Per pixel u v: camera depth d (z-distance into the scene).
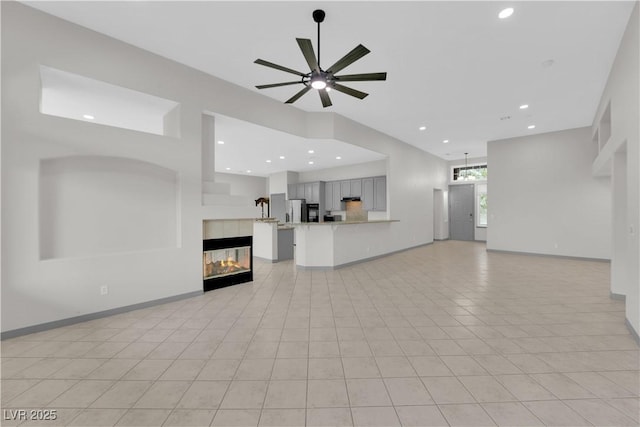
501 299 3.81
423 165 8.85
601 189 6.37
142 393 1.87
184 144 3.71
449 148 8.53
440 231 10.34
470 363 2.22
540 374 2.07
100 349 2.45
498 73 3.91
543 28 2.96
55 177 2.92
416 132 6.85
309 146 6.00
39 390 1.89
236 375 2.07
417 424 1.59
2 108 2.52
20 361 2.25
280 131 4.88
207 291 4.17
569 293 4.07
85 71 2.95
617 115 3.23
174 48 3.34
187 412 1.69
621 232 3.75
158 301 3.56
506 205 7.61
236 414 1.67
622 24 2.86
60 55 2.80
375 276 5.13
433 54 3.45
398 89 4.41
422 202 8.82
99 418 1.64
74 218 3.04
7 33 2.55
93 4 2.62
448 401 1.78
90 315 3.05
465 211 10.33
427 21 2.85
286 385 1.95
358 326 2.94
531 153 7.21
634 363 2.21
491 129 6.67
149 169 3.58
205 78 3.90
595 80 4.12
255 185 11.28
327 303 3.67
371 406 1.74
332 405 1.75
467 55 3.47
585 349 2.44
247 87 4.33
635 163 2.55
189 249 3.84
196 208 3.89
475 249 8.37
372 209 8.01
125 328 2.88
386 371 2.12
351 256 6.11
